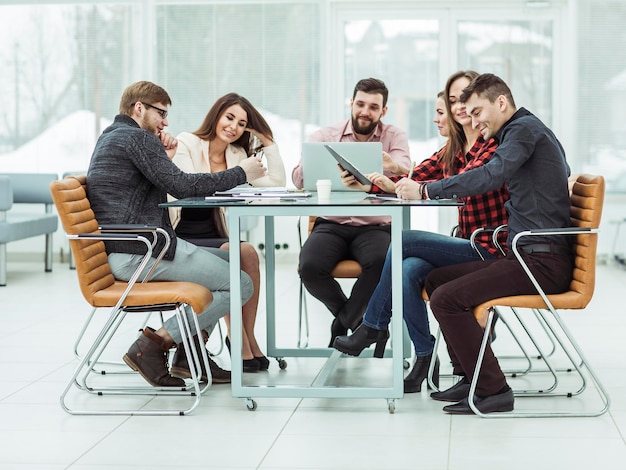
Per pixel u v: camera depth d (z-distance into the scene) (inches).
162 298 131.8
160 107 152.9
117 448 116.9
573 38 322.0
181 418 131.0
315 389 133.3
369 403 138.6
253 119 176.7
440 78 329.7
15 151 339.0
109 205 141.7
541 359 170.2
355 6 329.1
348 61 332.2
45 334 197.9
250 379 155.6
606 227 325.4
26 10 335.6
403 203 129.5
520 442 117.9
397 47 330.0
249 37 331.3
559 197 131.4
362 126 184.4
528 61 327.6
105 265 139.2
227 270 145.9
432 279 138.0
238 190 156.5
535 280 128.0
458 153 160.2
